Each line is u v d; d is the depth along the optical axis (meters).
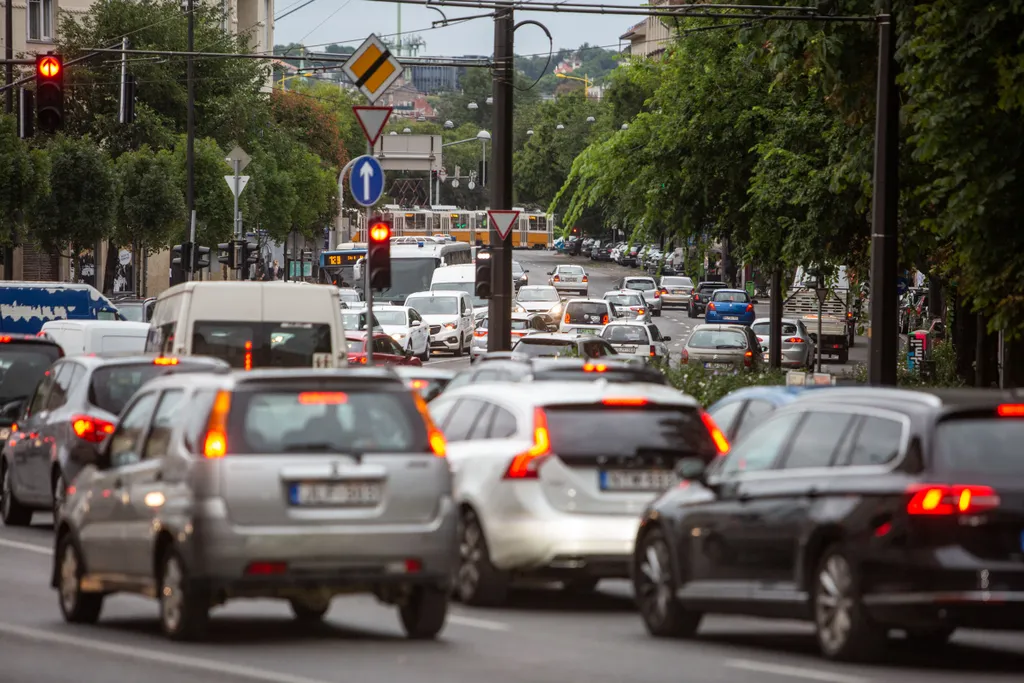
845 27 77.31
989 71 66.25
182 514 35.94
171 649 36.12
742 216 127.88
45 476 62.44
